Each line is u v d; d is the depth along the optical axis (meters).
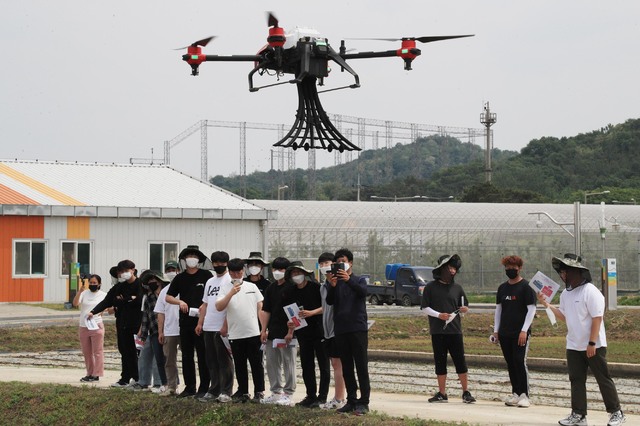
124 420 15.70
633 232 63.66
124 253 46.78
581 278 13.61
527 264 61.47
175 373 16.88
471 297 55.69
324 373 15.25
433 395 18.66
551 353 26.08
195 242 48.34
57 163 53.41
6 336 30.92
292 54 18.36
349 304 14.28
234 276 15.34
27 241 44.81
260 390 15.82
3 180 48.41
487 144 108.75
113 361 26.03
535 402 18.08
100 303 18.70
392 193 140.75
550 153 159.75
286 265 15.24
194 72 18.89
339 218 61.00
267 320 15.53
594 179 150.75
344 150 19.08
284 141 18.62
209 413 14.86
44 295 45.03
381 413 14.43
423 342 31.41
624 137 159.38
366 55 18.77
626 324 34.72
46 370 22.52
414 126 144.00
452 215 64.25
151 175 53.72
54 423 16.22
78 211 45.53
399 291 50.69
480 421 13.91
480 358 25.11
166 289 16.73
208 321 15.78
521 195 107.56
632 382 21.69
